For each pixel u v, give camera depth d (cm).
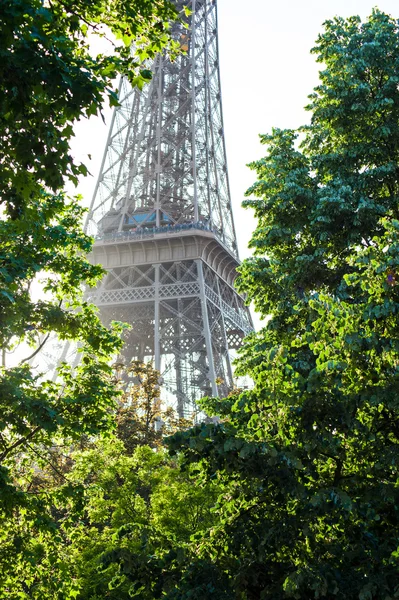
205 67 10869
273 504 1766
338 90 2839
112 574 2925
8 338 2680
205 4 11425
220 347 8638
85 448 4541
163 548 1994
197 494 3198
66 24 1454
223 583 1730
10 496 2328
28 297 2762
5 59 1166
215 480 1905
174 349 8356
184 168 10281
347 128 2920
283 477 1658
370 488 1734
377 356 1698
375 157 2855
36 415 2452
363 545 1667
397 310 1666
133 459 3584
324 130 3062
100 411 2797
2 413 2472
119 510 3341
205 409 2861
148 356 9619
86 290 9044
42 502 2612
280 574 1748
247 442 1664
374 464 1764
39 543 2748
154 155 10406
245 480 1728
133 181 10175
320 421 1658
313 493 1636
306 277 2745
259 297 2900
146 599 2078
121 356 9356
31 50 1166
